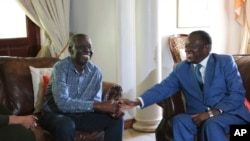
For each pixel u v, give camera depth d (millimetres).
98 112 2350
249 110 2139
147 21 3404
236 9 4816
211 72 2191
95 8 3672
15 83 2605
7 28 3434
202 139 2023
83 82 2385
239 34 5000
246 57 2533
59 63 2344
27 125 1957
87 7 3717
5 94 2572
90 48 2375
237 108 2104
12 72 2637
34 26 3605
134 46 3637
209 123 1986
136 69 3553
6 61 2703
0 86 2564
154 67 3475
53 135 2127
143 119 3520
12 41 3449
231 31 4977
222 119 2018
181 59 3930
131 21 3588
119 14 3492
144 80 3475
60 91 2223
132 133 3518
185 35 4234
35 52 3654
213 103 2150
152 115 3496
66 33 3605
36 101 2602
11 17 3443
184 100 2389
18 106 2561
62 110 2225
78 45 2301
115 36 3576
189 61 2254
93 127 2332
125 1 3510
